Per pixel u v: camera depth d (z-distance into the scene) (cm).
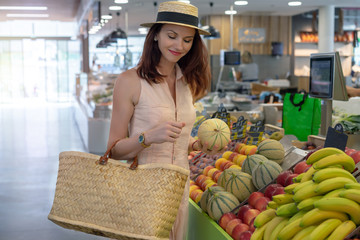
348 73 1124
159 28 217
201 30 226
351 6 1032
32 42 2319
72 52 2352
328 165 182
